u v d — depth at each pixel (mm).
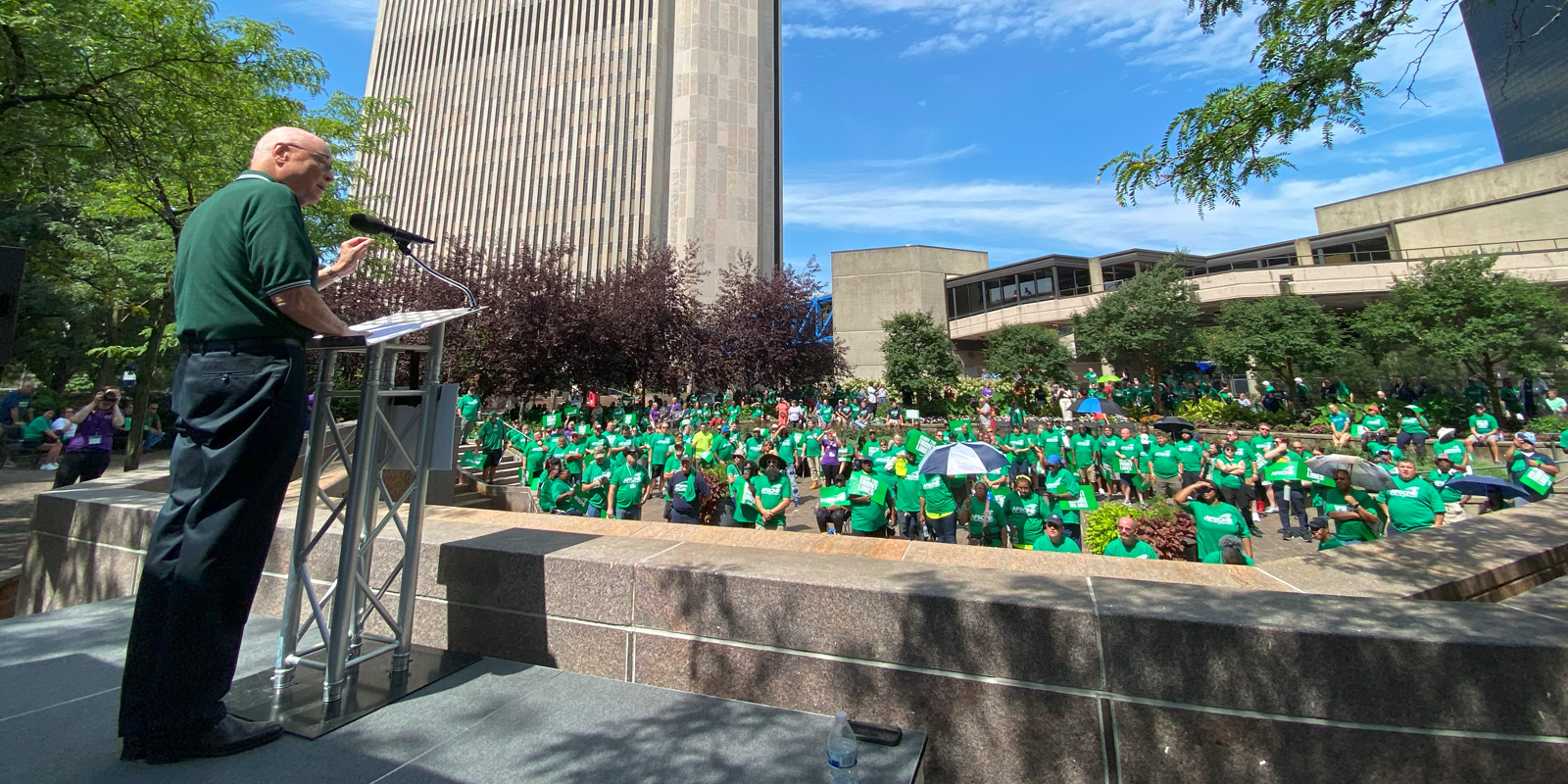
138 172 8180
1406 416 17047
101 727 2105
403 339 2746
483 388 26750
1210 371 33188
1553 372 23672
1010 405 31234
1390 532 7820
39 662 2645
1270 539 10906
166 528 1938
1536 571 2914
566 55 63406
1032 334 32062
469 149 64938
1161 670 2096
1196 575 2787
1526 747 1848
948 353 33312
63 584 4453
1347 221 46750
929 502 8664
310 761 1952
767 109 62531
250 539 1959
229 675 1991
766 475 9242
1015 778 2195
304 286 1936
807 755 2080
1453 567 2758
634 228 57938
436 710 2334
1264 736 2002
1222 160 3617
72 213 14422
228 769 1883
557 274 26906
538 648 2842
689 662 2605
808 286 33844
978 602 2273
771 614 2504
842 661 2398
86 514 4406
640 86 60438
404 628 2631
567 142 61688
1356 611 2150
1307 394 26578
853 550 3256
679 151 57562
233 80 8266
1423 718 1904
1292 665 1994
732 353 32031
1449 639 1914
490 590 2965
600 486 10547
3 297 3559
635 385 31875
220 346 1955
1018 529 7863
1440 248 34875
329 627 2309
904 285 44906
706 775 1935
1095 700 2145
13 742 1982
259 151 2207
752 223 57344
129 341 20281
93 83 6816
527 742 2125
